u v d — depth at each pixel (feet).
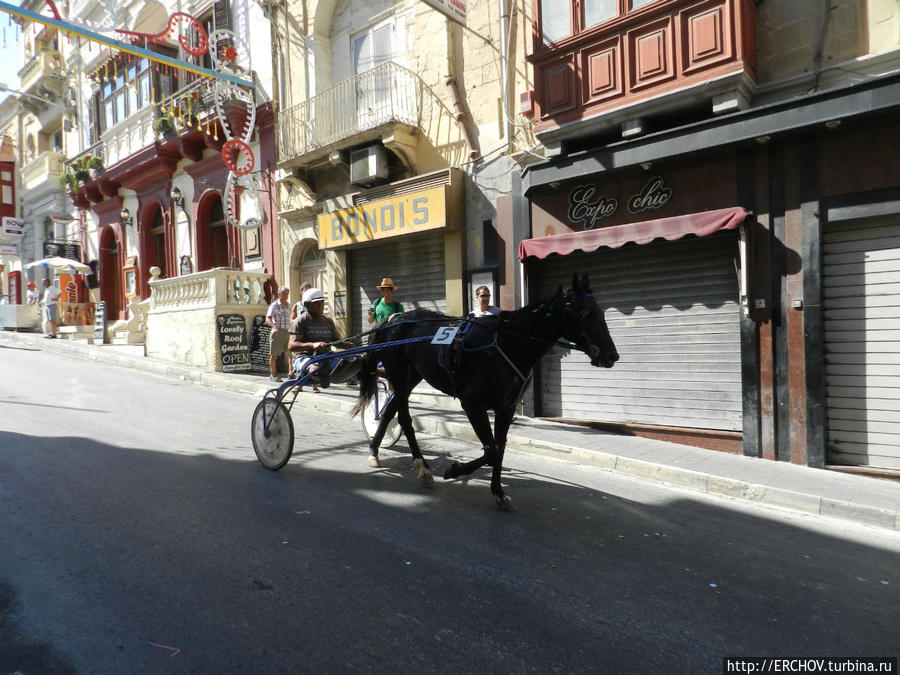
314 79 40.57
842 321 20.76
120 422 25.22
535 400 29.12
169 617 9.68
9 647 8.70
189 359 42.68
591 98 25.11
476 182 31.35
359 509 15.34
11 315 75.05
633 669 8.67
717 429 23.59
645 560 12.83
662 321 25.23
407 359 18.51
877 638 9.84
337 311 38.70
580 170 25.48
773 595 11.36
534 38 26.68
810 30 21.21
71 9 66.18
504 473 19.77
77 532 13.14
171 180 55.77
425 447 23.18
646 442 23.85
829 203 20.39
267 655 8.68
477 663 8.68
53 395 31.63
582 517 15.52
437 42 33.40
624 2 23.89
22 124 85.15
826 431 20.83
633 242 24.02
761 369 21.94
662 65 23.04
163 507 14.89
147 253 60.59
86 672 8.13
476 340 16.01
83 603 10.06
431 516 15.06
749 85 21.80
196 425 25.14
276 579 11.17
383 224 33.88
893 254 19.71
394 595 10.71
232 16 47.16
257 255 45.83
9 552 12.01
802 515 16.71
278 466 18.38
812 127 19.90
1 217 82.48
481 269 30.76
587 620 10.09
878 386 20.04
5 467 18.02
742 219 21.26
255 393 34.30
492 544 13.33
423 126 34.12
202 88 47.52
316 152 36.88
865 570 12.82
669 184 23.94
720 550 13.66
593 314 14.93
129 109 59.88
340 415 29.43
